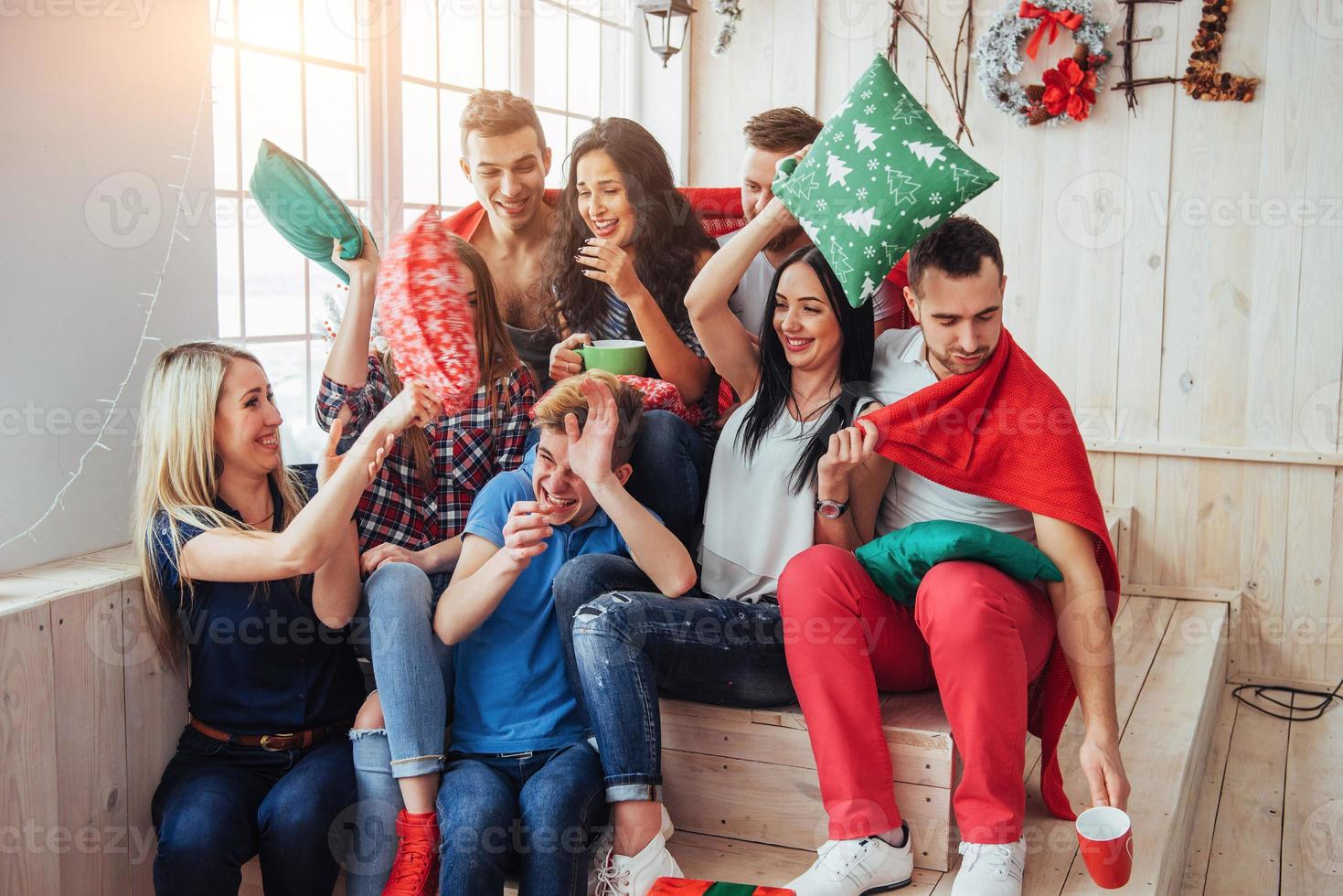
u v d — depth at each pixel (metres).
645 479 2.06
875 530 2.03
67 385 1.92
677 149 4.03
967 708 1.69
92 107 1.92
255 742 1.87
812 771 1.90
